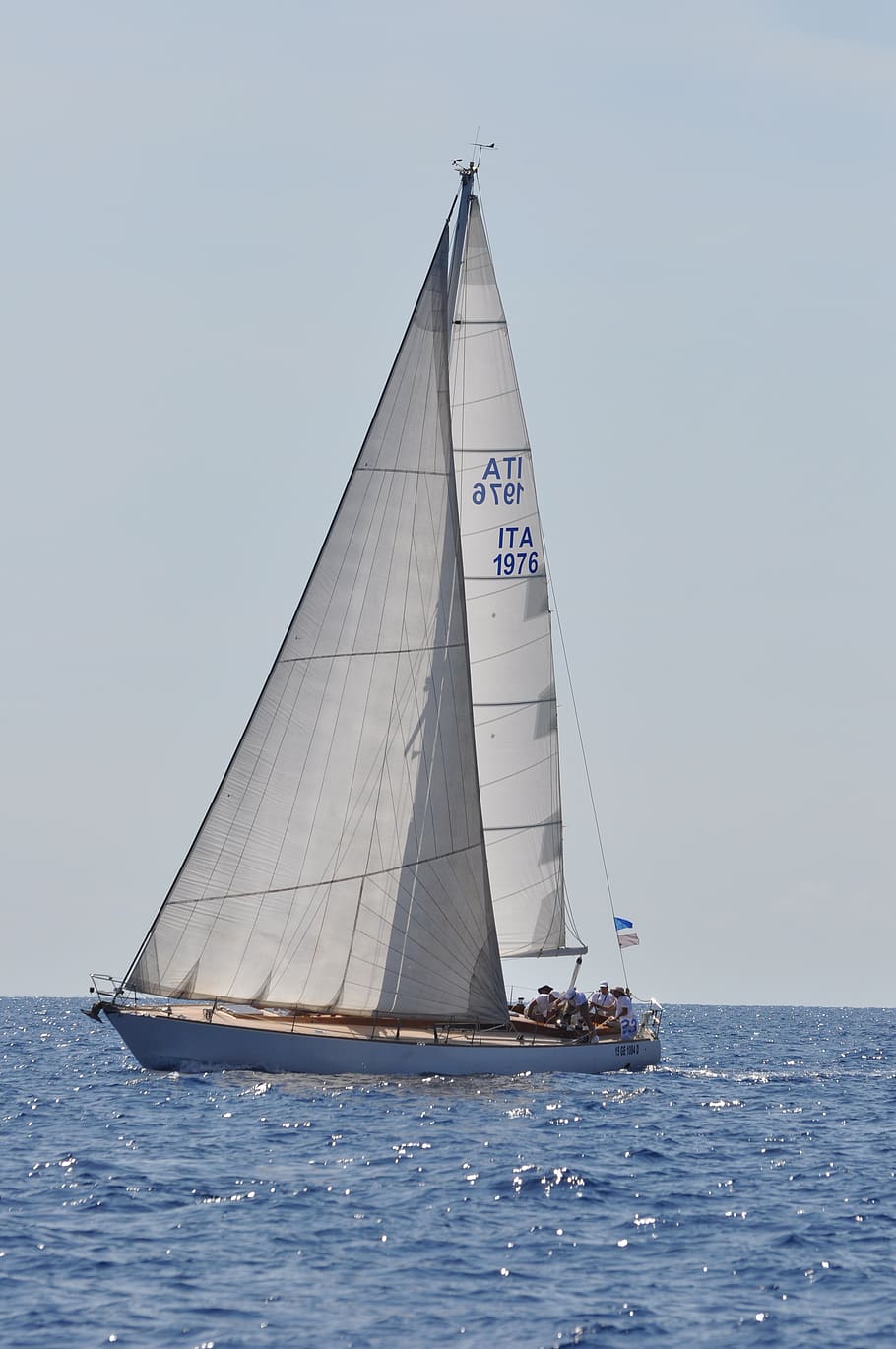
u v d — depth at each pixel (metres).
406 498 145.00
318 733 142.50
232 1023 143.75
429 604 144.88
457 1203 95.31
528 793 167.25
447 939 143.50
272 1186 98.69
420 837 143.12
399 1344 68.25
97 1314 71.25
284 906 141.38
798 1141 127.25
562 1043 155.38
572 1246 86.06
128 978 143.38
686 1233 90.06
